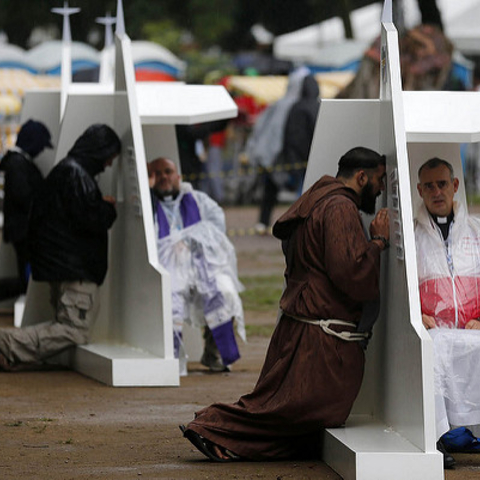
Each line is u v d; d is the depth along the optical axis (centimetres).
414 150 2122
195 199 2908
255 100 8369
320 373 1884
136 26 11100
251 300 4394
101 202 2836
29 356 2883
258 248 6144
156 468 1884
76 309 2880
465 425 1920
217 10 11350
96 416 2334
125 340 2900
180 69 7962
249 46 11719
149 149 2969
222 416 1928
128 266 2858
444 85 7231
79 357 2884
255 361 3120
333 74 8369
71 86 3609
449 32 8388
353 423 1977
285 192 8888
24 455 1991
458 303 2014
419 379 1781
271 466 1902
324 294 1895
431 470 1752
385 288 1970
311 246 1908
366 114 2084
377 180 1969
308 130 6550
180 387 2673
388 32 1944
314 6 11281
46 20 10825
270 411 1892
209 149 7831
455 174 2120
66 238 2858
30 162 3731
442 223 2050
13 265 3947
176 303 2842
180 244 2872
